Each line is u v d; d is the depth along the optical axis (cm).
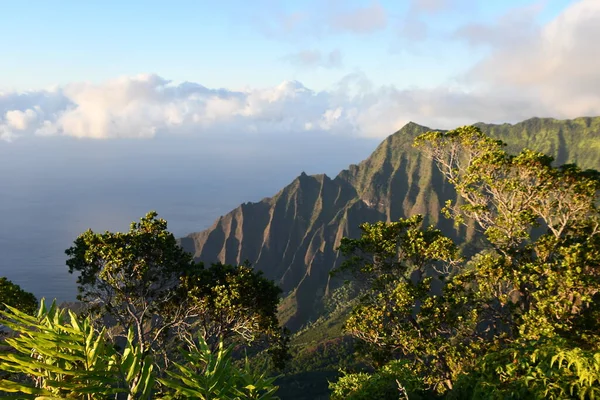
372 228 2758
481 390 726
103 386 275
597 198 2584
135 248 2467
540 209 2872
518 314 2384
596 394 584
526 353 734
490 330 2570
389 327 2586
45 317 315
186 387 304
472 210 2900
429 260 2777
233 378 329
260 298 2653
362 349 2709
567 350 650
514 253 2620
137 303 2606
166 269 2633
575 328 1966
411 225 2791
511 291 2534
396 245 2725
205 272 2652
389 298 2559
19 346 279
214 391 310
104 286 2541
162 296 2664
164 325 2609
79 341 299
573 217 2770
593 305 2195
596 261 2184
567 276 2108
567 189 2655
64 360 299
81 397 285
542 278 2414
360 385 1132
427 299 2452
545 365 664
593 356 611
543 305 2078
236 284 2481
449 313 2400
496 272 2427
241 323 2612
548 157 2580
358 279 2827
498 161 2722
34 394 257
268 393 344
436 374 2356
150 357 295
